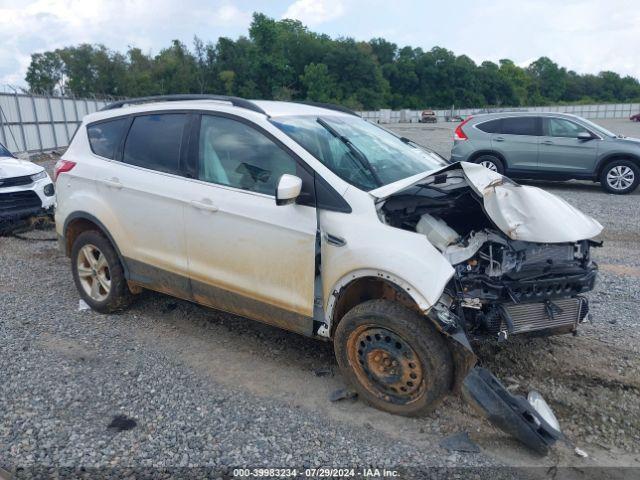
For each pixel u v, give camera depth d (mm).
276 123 4117
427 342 3342
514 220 3482
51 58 89125
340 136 4285
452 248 3537
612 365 4207
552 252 3715
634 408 3674
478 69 115125
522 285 3531
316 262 3725
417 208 3711
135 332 4902
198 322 5121
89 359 4375
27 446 3281
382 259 3391
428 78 112062
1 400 3770
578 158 12500
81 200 5121
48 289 6082
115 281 5090
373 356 3586
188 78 91375
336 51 100688
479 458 3176
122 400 3787
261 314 4129
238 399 3812
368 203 3609
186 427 3480
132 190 4730
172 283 4617
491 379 3232
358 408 3705
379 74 104062
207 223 4238
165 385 3990
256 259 4008
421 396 3443
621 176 12227
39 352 4480
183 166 4484
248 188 4090
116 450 3250
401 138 5094
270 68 96375
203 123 4453
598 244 3943
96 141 5199
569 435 3408
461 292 3477
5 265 7066
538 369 4137
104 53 89062
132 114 4992
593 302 5578
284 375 4152
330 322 3768
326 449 3256
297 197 3744
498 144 13141
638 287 6043
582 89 129250
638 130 41469
